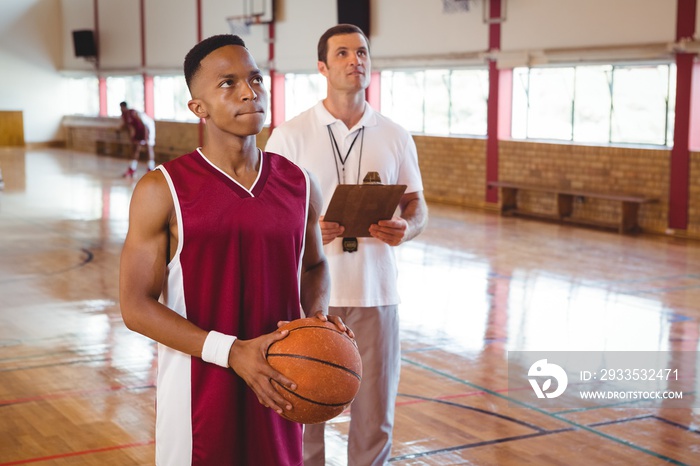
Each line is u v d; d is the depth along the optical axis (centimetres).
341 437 369
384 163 287
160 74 1922
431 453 349
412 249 889
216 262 170
